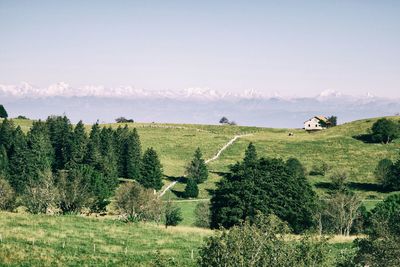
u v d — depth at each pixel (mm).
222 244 21406
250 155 123000
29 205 69688
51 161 123625
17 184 102312
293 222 66375
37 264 38000
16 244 42844
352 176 122938
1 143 125250
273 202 64625
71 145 119875
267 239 21625
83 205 72000
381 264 26812
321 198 85125
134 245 47750
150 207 71438
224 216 64625
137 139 127375
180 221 78562
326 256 22797
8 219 54688
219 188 68812
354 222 71875
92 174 94188
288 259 21406
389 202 69188
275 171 68438
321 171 124812
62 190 70188
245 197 64438
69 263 39375
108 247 45812
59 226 53469
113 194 102125
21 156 106562
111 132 133500
